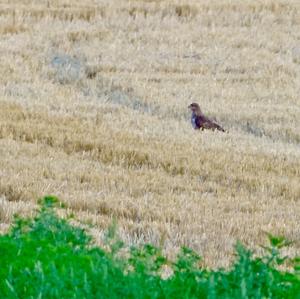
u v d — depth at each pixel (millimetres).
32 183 52500
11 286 27031
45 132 66750
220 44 110000
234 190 56125
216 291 27375
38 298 26234
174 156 62531
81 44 106938
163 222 46625
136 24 115812
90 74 96500
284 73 100312
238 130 79000
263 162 63188
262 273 28688
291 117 81562
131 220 46688
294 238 46062
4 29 109938
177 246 42375
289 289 28156
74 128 69125
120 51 104688
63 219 38594
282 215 50531
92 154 62281
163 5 122250
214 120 81000
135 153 62312
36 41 105875
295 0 131875
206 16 120375
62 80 93562
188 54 105062
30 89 86312
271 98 90625
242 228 46406
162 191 54500
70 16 116875
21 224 36781
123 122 74375
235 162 62812
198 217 48188
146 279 28125
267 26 119625
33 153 61219
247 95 90625
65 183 53406
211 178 59000
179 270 29953
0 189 50781
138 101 85875
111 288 26969
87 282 27328
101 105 81000
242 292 26656
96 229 43438
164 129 73500
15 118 71500
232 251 41938
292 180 59594
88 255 31484
